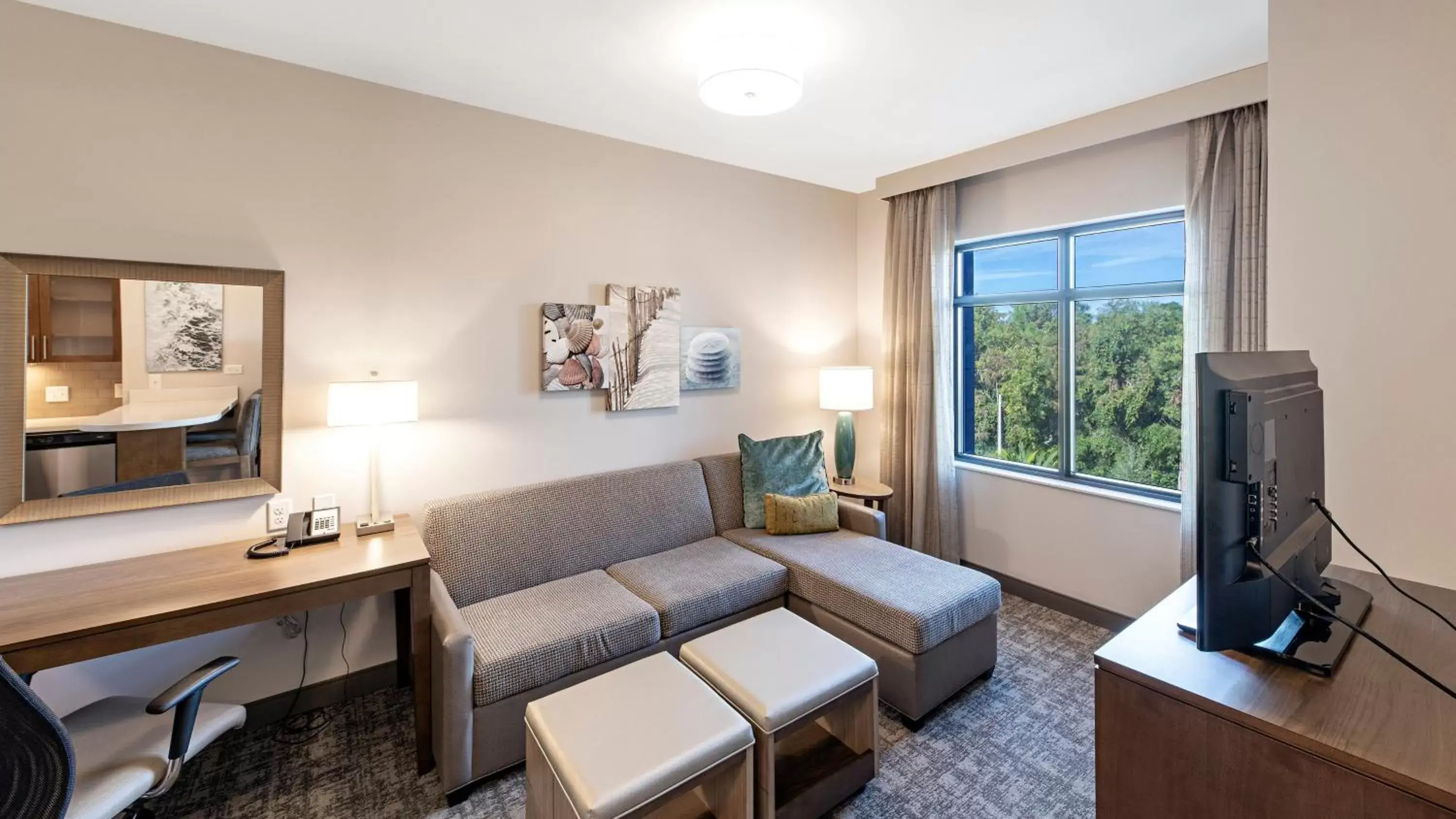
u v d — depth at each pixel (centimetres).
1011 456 372
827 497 328
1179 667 109
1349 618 125
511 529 260
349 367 242
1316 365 163
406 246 253
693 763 147
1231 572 103
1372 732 90
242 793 192
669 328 331
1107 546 312
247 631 227
